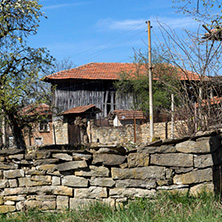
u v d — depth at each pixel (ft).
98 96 108.06
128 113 86.69
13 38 41.60
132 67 103.24
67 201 19.11
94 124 82.17
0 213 19.97
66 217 17.97
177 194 17.38
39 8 41.42
